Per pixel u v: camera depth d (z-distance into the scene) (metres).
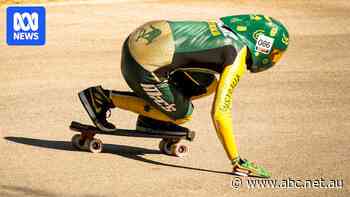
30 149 16.39
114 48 27.66
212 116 14.53
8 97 21.08
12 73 23.88
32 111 19.73
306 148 17.27
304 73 25.19
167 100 15.00
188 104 15.34
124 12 33.72
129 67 14.98
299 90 22.95
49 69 24.50
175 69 14.85
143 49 14.79
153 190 14.03
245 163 14.84
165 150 16.47
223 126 14.48
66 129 18.20
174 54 14.66
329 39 30.52
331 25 33.12
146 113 15.70
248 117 19.83
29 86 22.36
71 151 16.33
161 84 14.84
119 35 29.53
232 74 14.54
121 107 15.78
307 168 15.78
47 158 15.76
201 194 13.91
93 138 16.28
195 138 17.84
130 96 15.70
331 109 20.92
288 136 18.20
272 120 19.61
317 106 21.20
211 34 14.78
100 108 15.80
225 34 14.78
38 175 14.70
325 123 19.48
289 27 32.56
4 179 14.41
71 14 32.84
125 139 17.67
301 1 37.78
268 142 17.66
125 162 15.73
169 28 14.94
